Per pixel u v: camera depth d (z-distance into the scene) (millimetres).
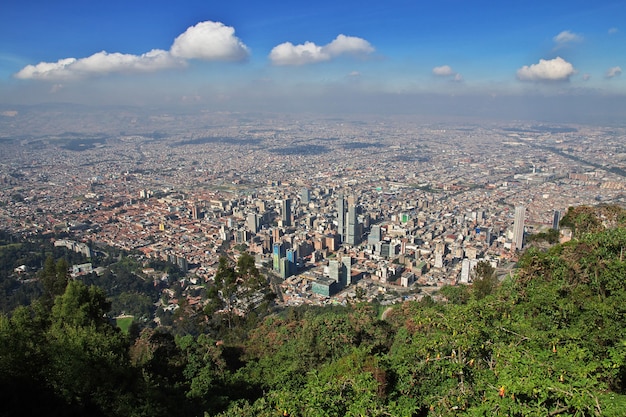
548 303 20781
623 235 27125
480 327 17812
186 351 30031
